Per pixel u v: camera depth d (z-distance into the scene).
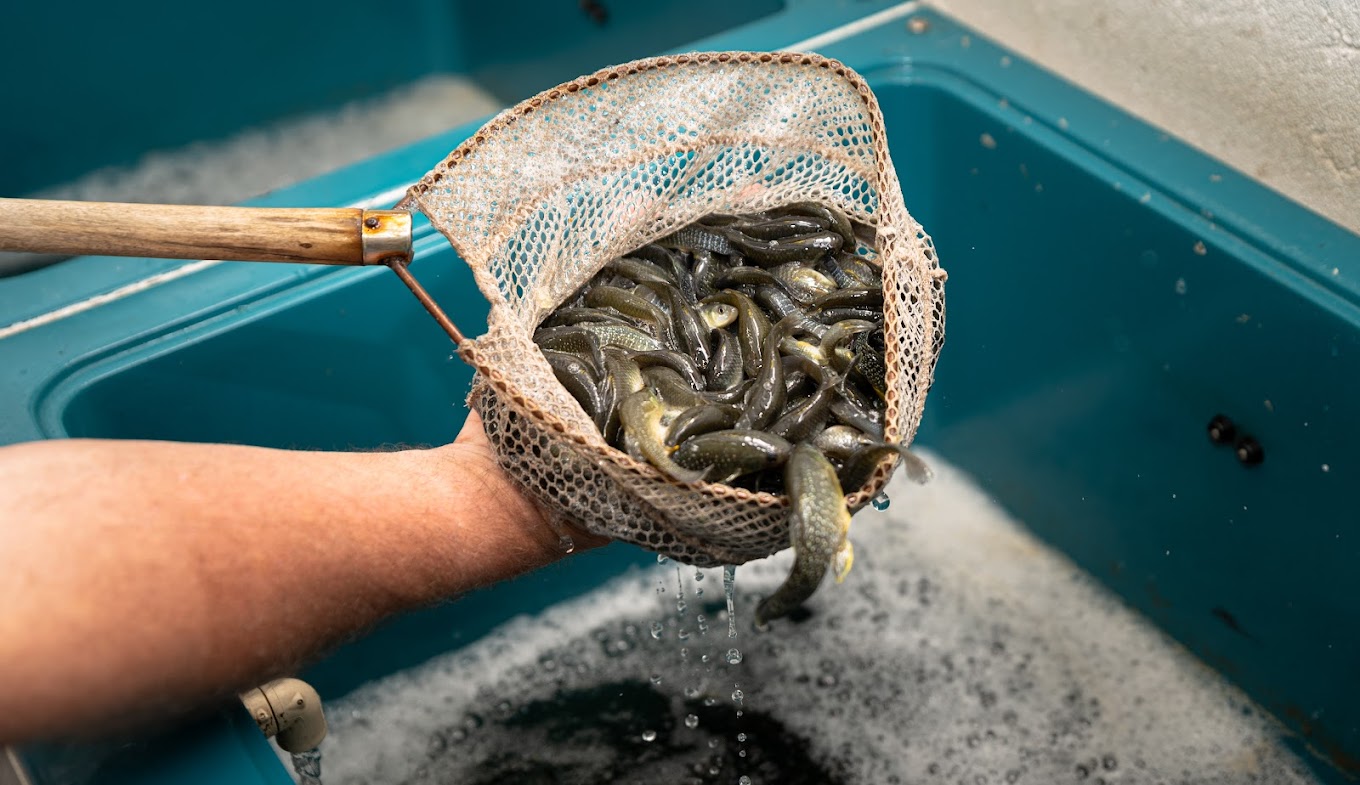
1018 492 1.21
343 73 1.66
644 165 0.87
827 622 1.15
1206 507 1.04
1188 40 1.04
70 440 0.69
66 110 1.48
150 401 0.99
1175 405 1.04
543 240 0.86
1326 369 0.93
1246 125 1.02
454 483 0.79
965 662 1.12
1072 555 1.17
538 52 1.61
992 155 1.14
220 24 1.54
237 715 0.76
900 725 1.08
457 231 0.80
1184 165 1.04
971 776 1.05
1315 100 0.96
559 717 1.10
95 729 0.64
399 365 1.08
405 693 1.11
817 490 0.67
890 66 1.18
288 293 1.02
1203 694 1.07
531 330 0.83
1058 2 1.13
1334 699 0.98
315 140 1.65
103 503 0.65
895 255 0.78
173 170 1.58
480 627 1.13
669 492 0.70
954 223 1.21
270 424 1.05
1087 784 1.03
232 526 0.68
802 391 0.78
